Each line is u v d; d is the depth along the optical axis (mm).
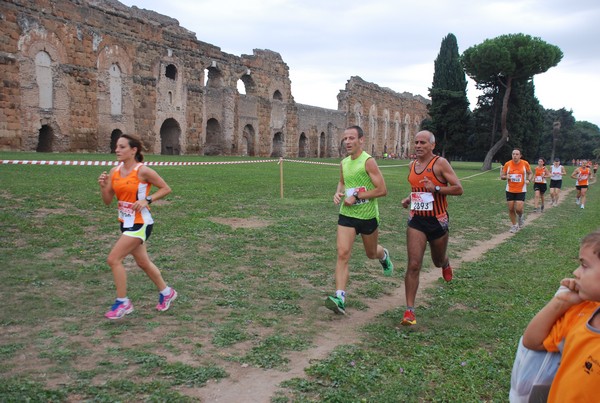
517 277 8555
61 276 7117
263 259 8953
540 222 16266
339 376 4375
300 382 4262
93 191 15320
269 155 58562
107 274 7391
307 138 65312
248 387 4191
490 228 14312
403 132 90062
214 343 5082
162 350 4859
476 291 7609
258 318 5926
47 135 35469
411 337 5523
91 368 4375
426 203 6176
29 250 8383
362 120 76188
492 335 5684
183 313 5957
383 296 7305
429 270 9016
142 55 42219
